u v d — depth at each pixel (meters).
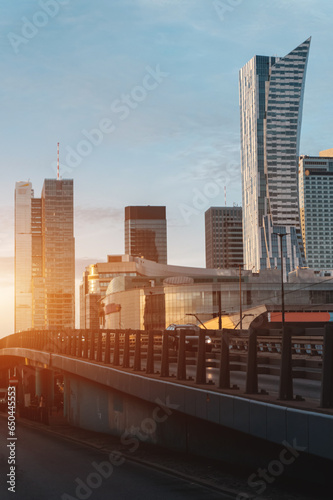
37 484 20.95
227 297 194.50
